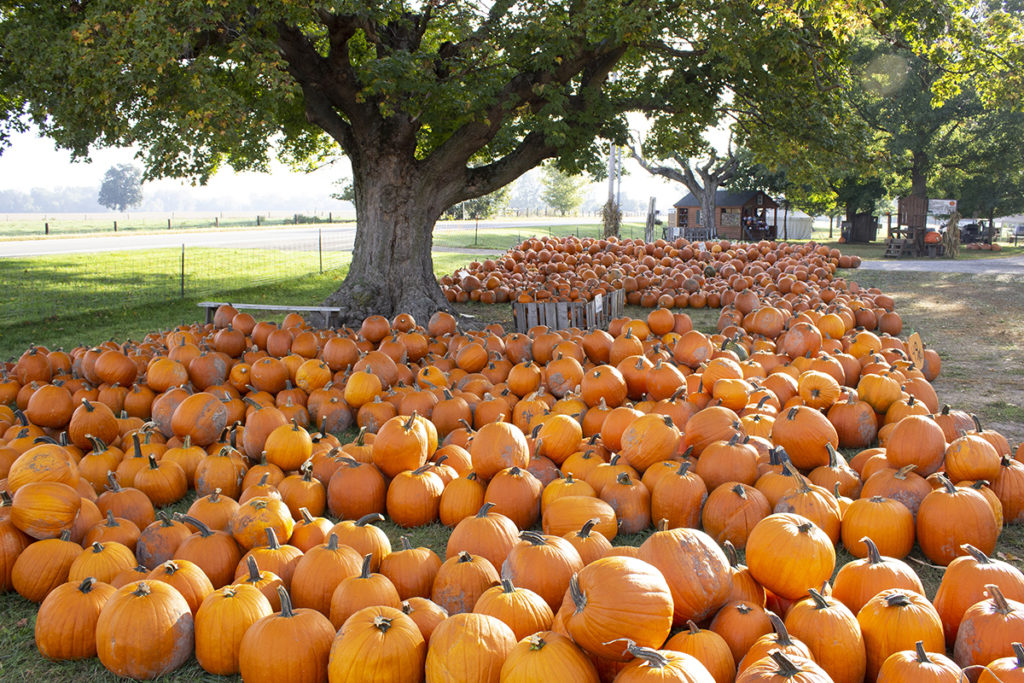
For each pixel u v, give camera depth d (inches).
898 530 167.6
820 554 135.9
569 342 328.2
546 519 177.5
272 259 1061.1
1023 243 1898.4
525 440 206.8
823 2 506.9
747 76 544.7
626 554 138.5
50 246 1268.5
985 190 1700.3
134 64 352.2
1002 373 366.6
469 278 698.2
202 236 1697.8
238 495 211.2
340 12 400.2
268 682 123.6
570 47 472.1
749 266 757.9
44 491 167.0
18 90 413.1
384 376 306.3
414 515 194.9
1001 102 592.7
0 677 137.4
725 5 465.7
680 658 105.5
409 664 120.2
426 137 617.0
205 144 442.9
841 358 324.8
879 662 122.0
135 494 187.6
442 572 148.2
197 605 143.8
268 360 306.5
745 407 249.9
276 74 372.8
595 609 112.5
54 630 139.3
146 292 701.3
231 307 420.5
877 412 259.3
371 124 501.4
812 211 2390.5
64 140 416.5
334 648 122.0
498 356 336.2
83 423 231.5
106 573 154.3
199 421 239.9
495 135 533.3
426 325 501.4
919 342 331.9
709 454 199.6
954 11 558.3
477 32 475.8
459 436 236.1
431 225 532.1
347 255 1160.2
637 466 206.1
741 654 124.9
